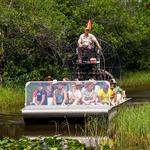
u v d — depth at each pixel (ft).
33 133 64.18
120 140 55.31
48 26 121.49
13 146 48.32
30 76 119.55
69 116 69.92
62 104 72.43
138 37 180.96
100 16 158.92
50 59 124.98
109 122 66.49
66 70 113.39
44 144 48.80
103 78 83.92
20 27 118.93
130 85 159.33
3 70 118.73
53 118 70.49
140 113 66.28
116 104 76.33
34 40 121.29
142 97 111.65
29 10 125.70
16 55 121.19
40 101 72.74
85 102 72.13
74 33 139.44
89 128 61.26
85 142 56.03
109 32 162.81
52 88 72.84
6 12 118.42
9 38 119.34
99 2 159.02
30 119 70.64
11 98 97.45
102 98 71.92
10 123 72.84
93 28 147.43
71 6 152.56
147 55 192.95
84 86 72.43
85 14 155.02
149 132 58.54
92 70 83.87
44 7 134.62
